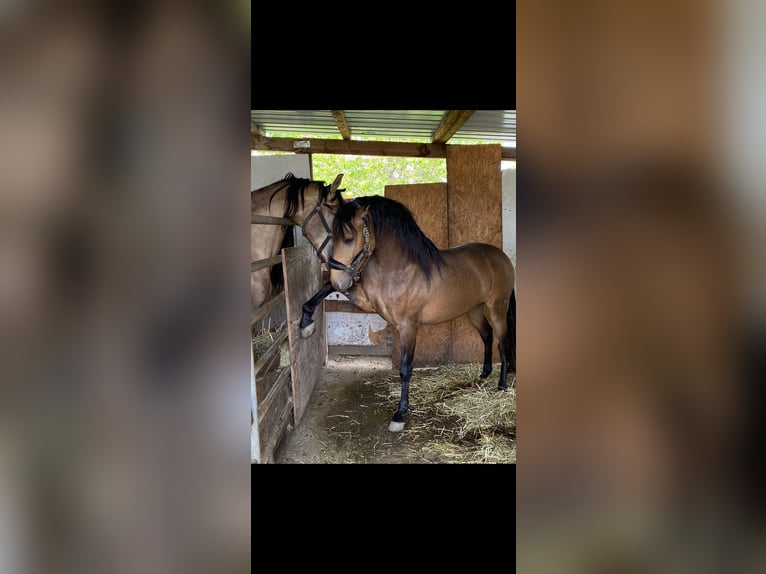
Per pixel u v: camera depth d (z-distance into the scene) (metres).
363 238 2.20
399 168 5.00
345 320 3.63
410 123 3.17
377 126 3.27
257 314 1.66
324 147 3.45
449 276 2.45
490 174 3.37
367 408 2.56
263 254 2.94
